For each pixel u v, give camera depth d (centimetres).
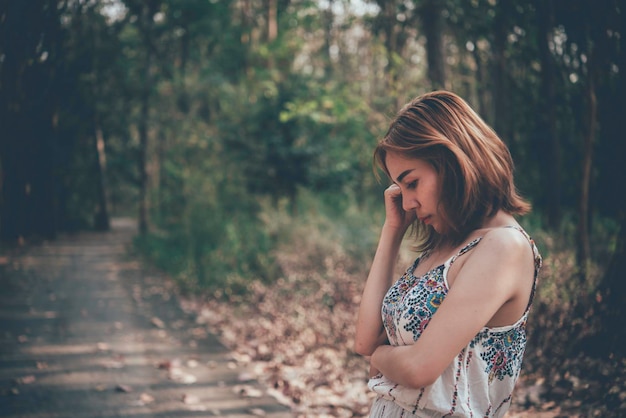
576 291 379
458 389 119
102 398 396
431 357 115
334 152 1199
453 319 114
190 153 1382
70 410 374
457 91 732
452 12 633
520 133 628
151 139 2517
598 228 529
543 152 600
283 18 1727
